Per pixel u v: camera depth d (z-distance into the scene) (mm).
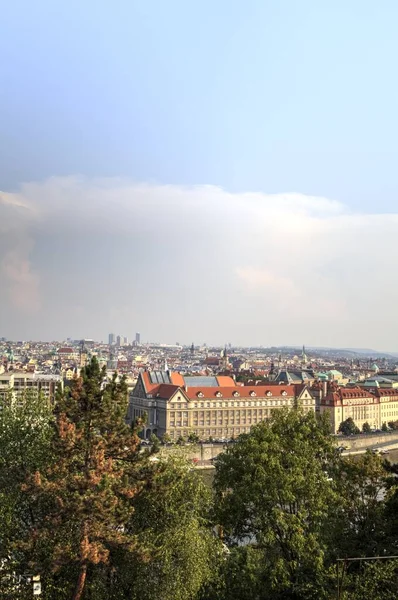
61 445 82125
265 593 94625
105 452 85375
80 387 86250
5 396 102000
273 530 99125
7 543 80250
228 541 112125
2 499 84062
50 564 77312
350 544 101438
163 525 87750
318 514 98562
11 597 81500
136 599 83875
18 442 93938
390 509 103438
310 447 108688
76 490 79500
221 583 92938
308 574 93562
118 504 81000
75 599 79250
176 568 84000
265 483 100062
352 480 111188
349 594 85438
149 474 85875
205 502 95625
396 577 86875
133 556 80188
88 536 78125
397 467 109000
